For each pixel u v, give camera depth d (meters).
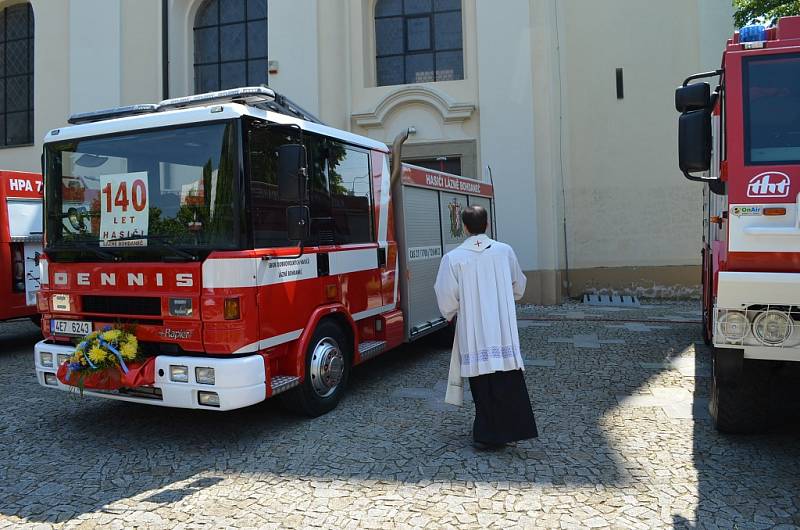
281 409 5.64
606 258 13.26
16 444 4.85
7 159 15.56
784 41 3.91
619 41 13.14
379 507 3.66
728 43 4.48
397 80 13.59
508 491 3.85
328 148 5.68
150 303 4.68
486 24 12.45
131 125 4.89
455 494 3.82
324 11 13.06
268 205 4.81
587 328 9.72
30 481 4.13
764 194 3.81
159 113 4.88
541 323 10.27
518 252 12.29
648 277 13.10
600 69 13.23
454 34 13.34
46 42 15.12
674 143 12.92
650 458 4.36
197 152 4.66
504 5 12.33
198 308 4.45
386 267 6.62
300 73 13.09
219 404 4.36
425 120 13.05
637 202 13.12
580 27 13.30
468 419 5.32
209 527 3.46
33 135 15.83
